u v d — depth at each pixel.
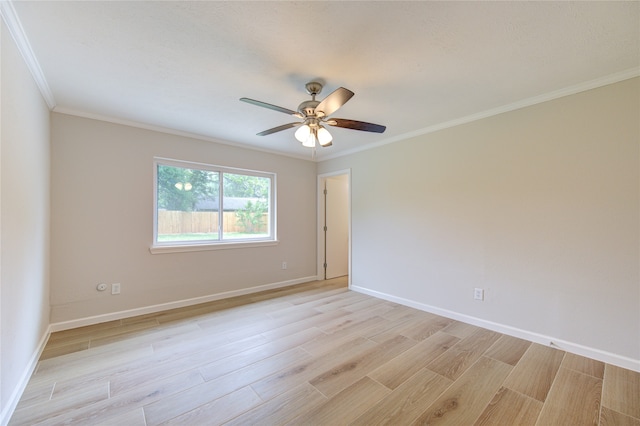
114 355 2.28
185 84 2.27
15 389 1.67
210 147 3.77
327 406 1.68
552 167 2.43
